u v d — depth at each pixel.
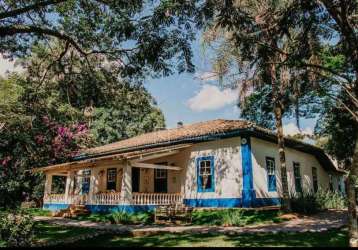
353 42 9.47
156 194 18.95
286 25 10.88
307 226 12.53
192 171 20.14
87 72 16.66
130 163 18.17
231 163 18.58
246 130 17.72
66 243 10.26
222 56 14.82
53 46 16.20
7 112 20.27
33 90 18.05
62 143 26.97
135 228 13.34
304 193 23.72
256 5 11.79
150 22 10.92
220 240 9.90
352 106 17.95
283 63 11.54
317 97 20.12
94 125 39.56
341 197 23.72
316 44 11.80
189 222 15.04
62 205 22.70
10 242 9.48
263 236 10.34
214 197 18.86
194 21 10.36
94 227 14.09
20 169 24.34
